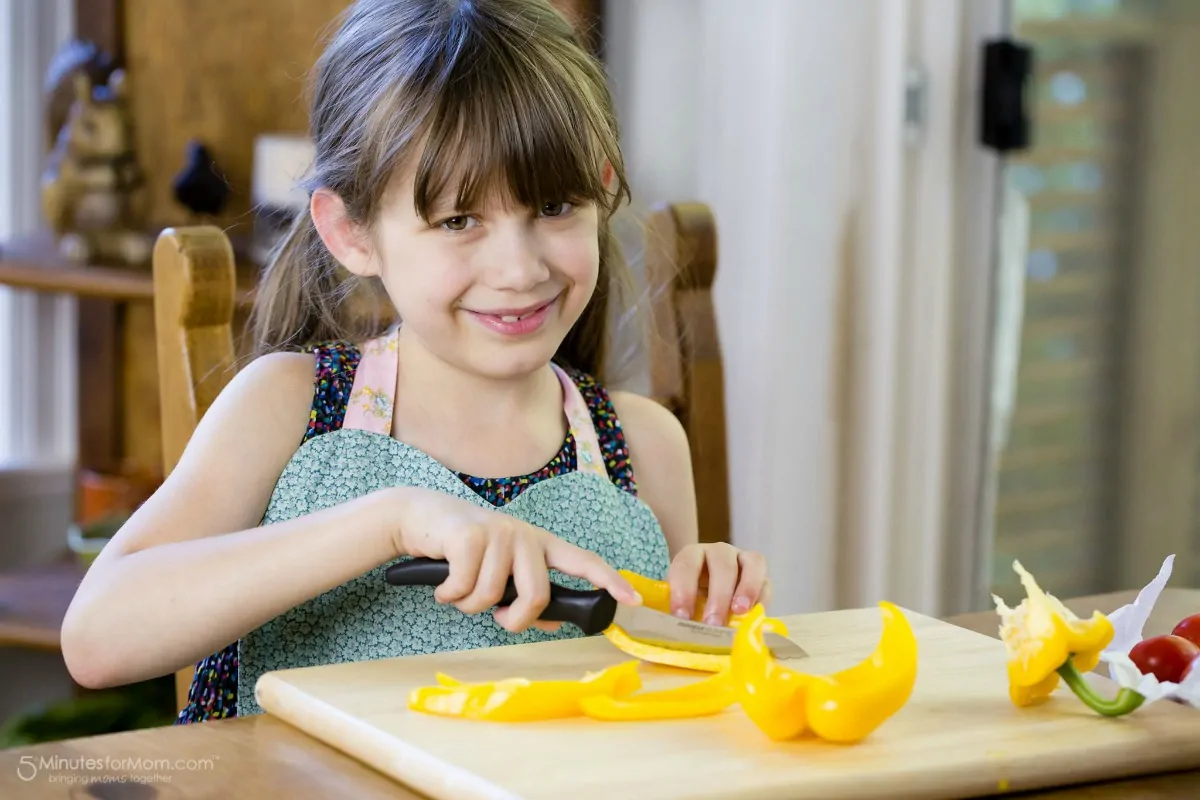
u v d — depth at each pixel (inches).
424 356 45.3
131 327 91.2
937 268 76.2
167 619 37.3
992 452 79.8
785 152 73.7
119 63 88.4
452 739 27.5
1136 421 83.6
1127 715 30.1
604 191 42.0
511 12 42.4
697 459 51.8
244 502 42.5
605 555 46.5
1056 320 80.7
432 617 42.7
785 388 75.0
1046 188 78.9
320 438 44.0
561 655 33.4
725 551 39.8
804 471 75.4
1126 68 80.0
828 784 26.0
